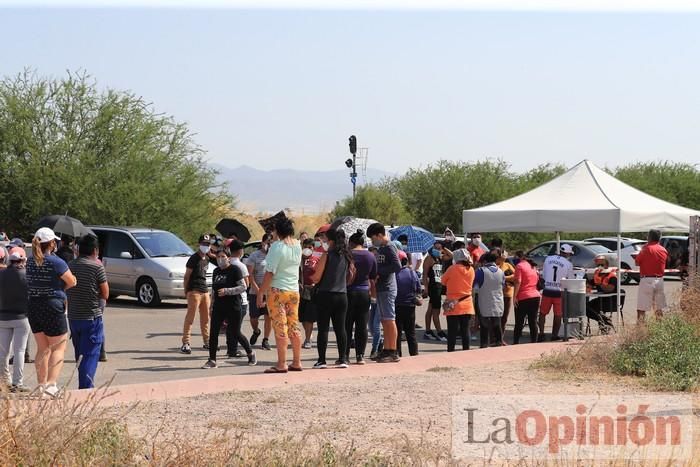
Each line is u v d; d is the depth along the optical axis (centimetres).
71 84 3459
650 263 1775
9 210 3384
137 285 2445
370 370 1292
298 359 1275
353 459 746
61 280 1052
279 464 720
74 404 775
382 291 1371
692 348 1276
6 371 1067
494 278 1620
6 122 3378
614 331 1409
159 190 3447
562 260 1750
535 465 766
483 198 5003
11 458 645
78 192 3325
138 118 3522
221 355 1574
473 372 1288
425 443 797
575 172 2030
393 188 5300
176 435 808
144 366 1439
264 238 1638
